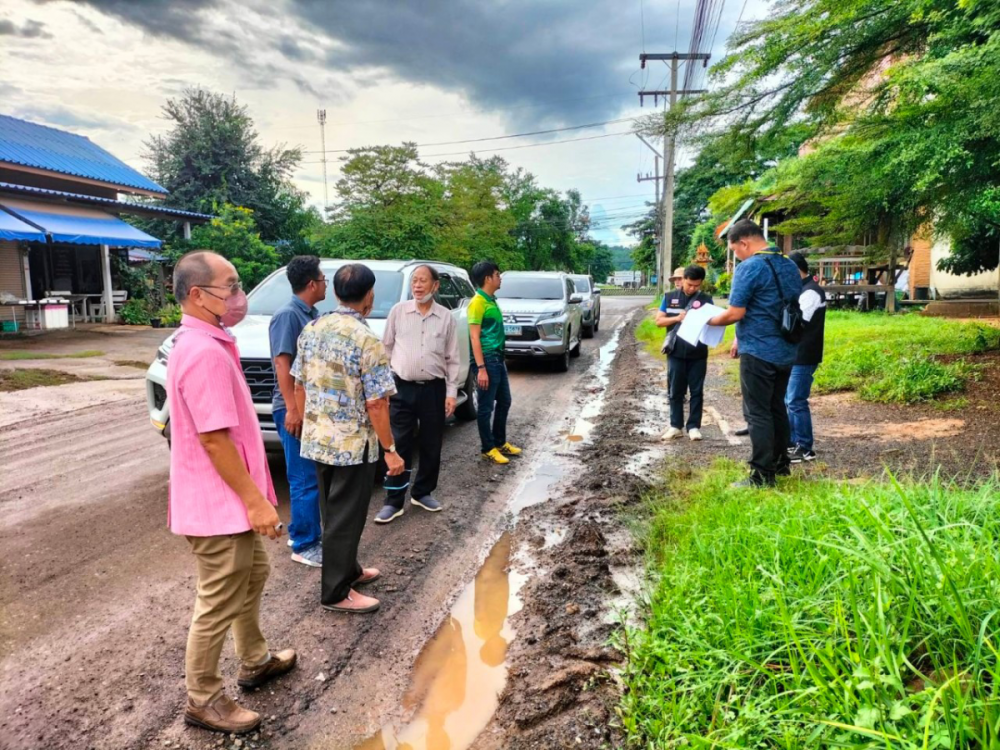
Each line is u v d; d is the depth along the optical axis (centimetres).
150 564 403
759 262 448
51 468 602
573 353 1409
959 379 724
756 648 244
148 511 491
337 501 339
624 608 329
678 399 650
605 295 6606
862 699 195
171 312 2080
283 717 267
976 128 533
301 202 3192
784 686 223
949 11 553
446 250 2858
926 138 562
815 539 296
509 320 1149
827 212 909
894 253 1038
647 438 663
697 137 724
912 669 196
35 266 1914
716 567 304
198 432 236
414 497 496
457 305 788
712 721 220
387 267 688
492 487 550
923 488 348
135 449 670
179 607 352
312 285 385
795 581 277
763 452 455
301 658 307
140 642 318
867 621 219
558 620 326
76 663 300
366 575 379
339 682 290
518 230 5781
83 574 389
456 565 404
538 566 396
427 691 284
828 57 616
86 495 526
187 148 2925
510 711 265
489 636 326
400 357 466
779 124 692
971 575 230
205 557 246
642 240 6706
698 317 481
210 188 2920
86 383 1046
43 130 2175
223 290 245
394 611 350
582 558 390
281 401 400
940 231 773
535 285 1306
